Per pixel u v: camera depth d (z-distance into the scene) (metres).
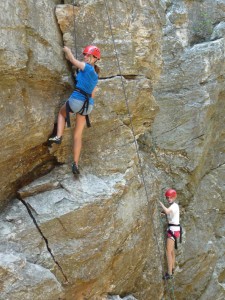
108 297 5.66
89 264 4.99
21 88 4.21
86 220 4.93
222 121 8.91
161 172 7.68
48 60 4.47
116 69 5.32
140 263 6.22
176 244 6.77
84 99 4.59
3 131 4.07
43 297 4.36
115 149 5.57
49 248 4.67
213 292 7.98
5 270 4.12
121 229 5.44
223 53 8.38
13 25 3.86
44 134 4.71
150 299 6.61
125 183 5.46
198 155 7.90
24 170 4.84
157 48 5.81
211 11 9.01
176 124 7.85
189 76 8.02
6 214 4.61
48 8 4.65
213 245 8.08
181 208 7.83
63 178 5.07
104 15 5.16
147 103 5.86
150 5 5.57
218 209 8.62
